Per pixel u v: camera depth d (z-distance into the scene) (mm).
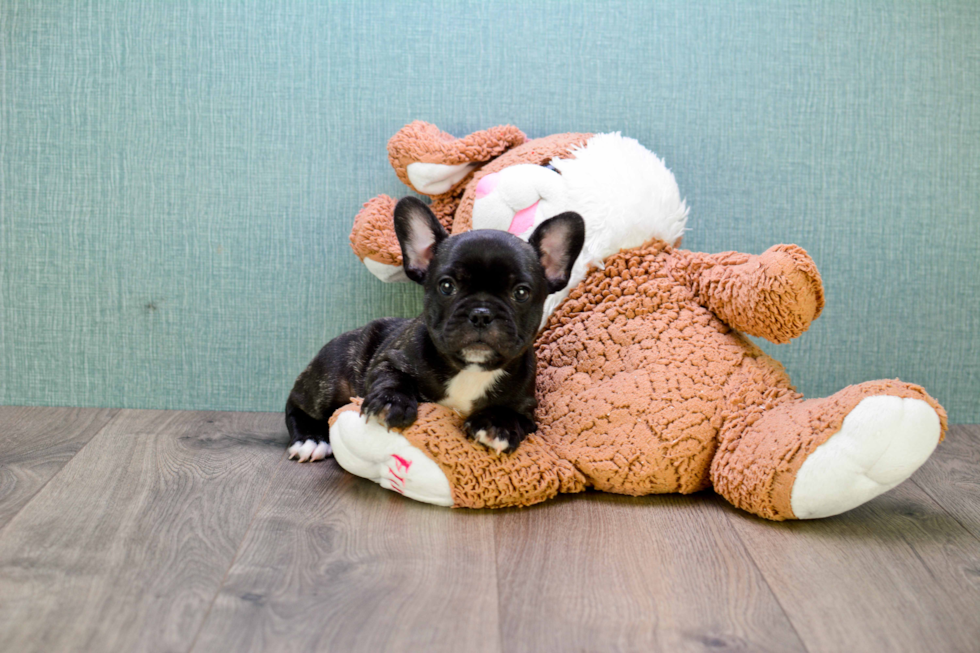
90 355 1083
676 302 925
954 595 728
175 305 1076
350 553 767
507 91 1059
